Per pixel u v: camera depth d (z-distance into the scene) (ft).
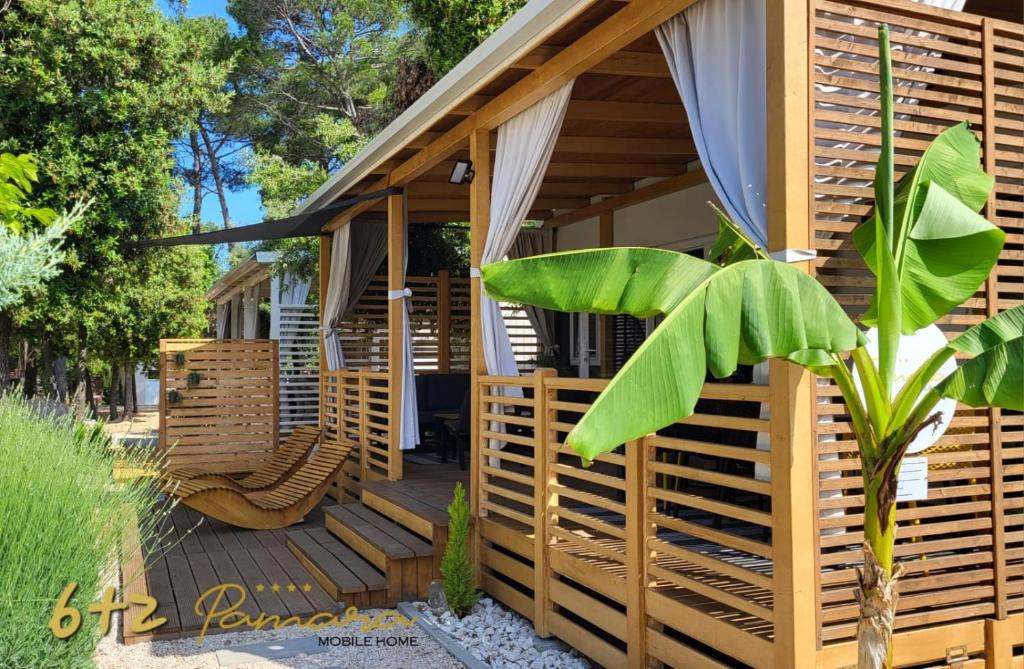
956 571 13.70
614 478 15.28
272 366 41.01
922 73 12.95
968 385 9.23
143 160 47.80
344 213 35.24
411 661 16.57
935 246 10.20
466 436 35.68
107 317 53.01
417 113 22.00
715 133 13.89
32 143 44.52
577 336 37.60
